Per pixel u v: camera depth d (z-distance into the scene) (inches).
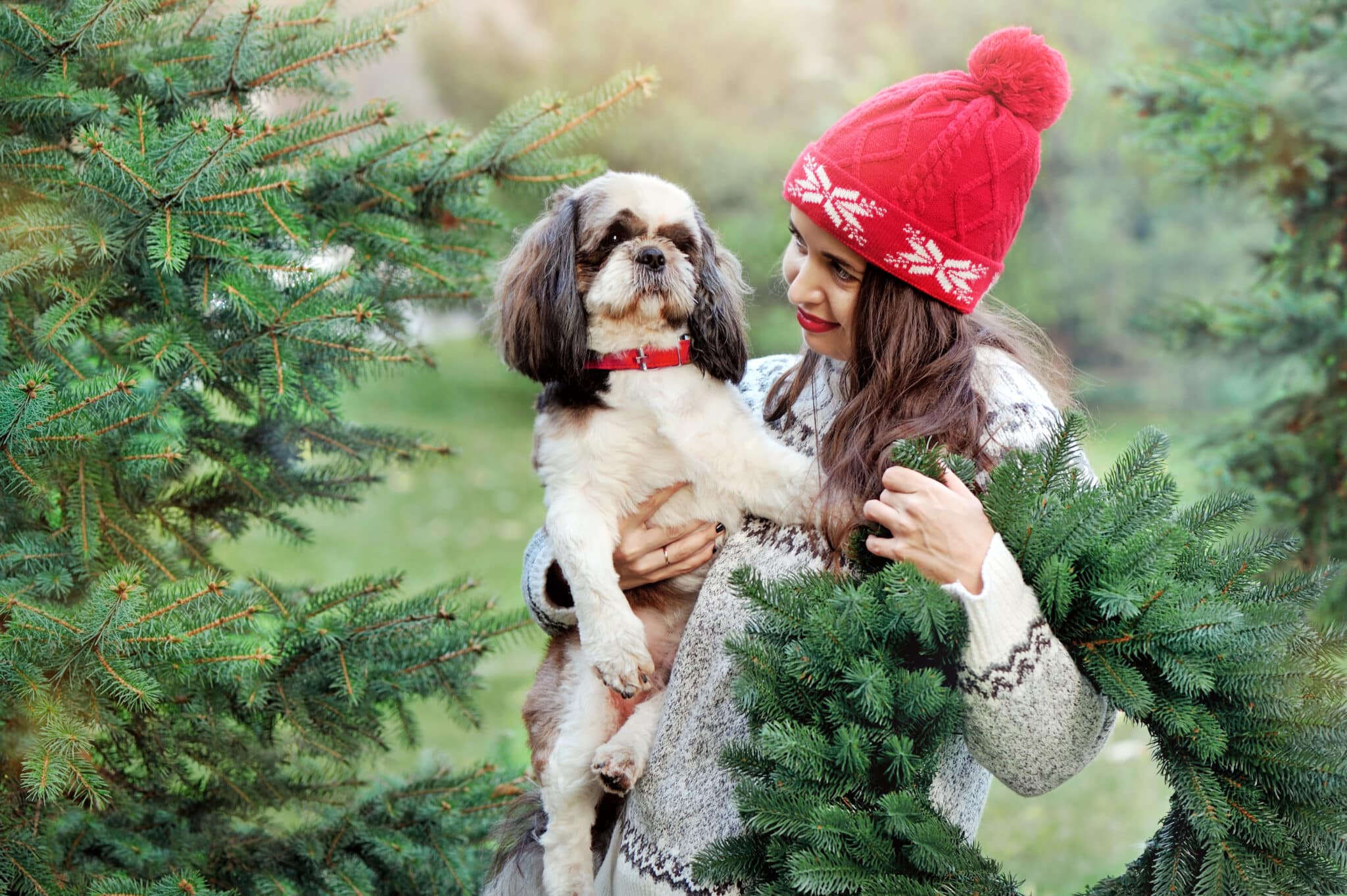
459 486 390.3
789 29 477.4
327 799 111.7
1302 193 187.5
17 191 89.7
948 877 60.6
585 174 115.9
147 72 97.7
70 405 81.3
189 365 94.9
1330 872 58.8
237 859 106.6
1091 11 511.5
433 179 112.3
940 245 72.5
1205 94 180.1
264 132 90.7
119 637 79.4
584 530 87.3
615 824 86.4
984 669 61.9
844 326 78.2
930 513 64.6
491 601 114.0
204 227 89.9
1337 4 182.5
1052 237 540.4
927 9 528.1
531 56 466.3
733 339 93.8
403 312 118.6
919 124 72.6
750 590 66.8
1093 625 63.4
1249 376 216.5
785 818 60.6
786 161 459.8
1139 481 68.0
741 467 84.3
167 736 99.9
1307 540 179.2
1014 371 76.5
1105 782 192.9
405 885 110.0
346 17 113.4
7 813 88.0
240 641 85.7
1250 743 60.6
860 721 63.0
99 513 92.3
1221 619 58.9
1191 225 526.9
